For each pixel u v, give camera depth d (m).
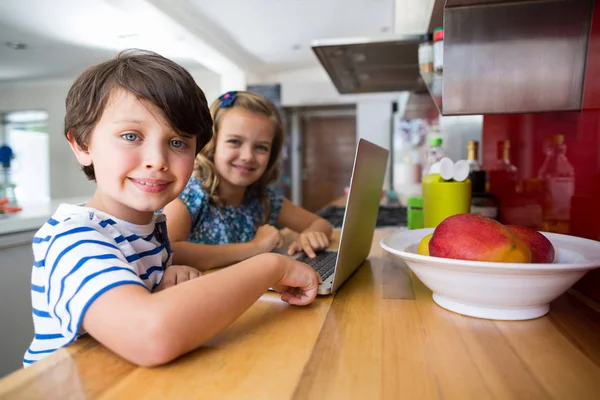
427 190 0.96
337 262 0.61
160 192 0.61
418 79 2.06
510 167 1.19
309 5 3.49
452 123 2.00
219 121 1.15
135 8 3.28
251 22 3.91
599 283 0.58
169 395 0.34
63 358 0.41
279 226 1.57
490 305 0.51
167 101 0.57
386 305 0.58
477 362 0.40
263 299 0.61
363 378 0.37
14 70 5.38
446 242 0.52
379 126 5.50
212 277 0.46
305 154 6.00
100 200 0.66
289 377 0.37
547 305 0.53
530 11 0.75
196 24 3.91
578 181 0.72
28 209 1.94
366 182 0.72
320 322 0.51
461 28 0.78
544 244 0.54
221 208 1.19
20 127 6.56
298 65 5.57
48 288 0.48
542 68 0.76
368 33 4.26
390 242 0.66
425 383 0.36
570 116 0.77
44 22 3.62
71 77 5.82
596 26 0.67
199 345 0.42
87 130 0.60
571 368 0.39
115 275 0.44
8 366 1.50
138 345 0.38
